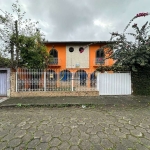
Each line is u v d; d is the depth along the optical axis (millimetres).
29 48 10070
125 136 3084
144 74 8062
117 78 8188
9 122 4008
